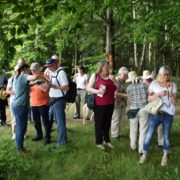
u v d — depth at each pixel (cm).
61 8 335
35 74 446
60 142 471
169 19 661
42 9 303
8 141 513
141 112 435
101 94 437
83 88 666
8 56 292
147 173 387
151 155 439
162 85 395
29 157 446
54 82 454
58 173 405
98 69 438
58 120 466
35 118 516
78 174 396
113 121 513
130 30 834
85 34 1026
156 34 727
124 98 510
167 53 1482
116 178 382
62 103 460
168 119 398
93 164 420
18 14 294
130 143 470
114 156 438
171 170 388
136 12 822
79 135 542
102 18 958
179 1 651
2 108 625
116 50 1695
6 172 406
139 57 1476
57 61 458
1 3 277
